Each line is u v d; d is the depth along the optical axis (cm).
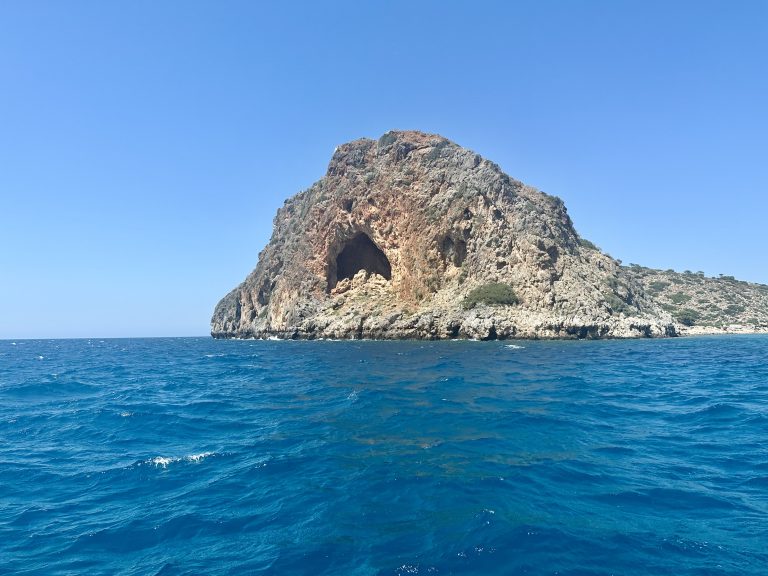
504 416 1766
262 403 2320
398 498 1046
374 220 9969
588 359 4153
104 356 7550
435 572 756
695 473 1161
